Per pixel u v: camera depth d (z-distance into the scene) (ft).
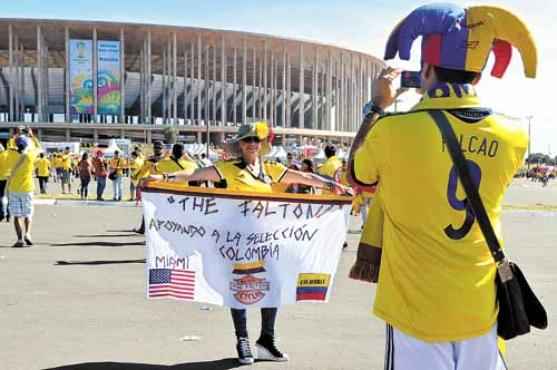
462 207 9.11
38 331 22.43
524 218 79.56
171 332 22.57
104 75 289.12
